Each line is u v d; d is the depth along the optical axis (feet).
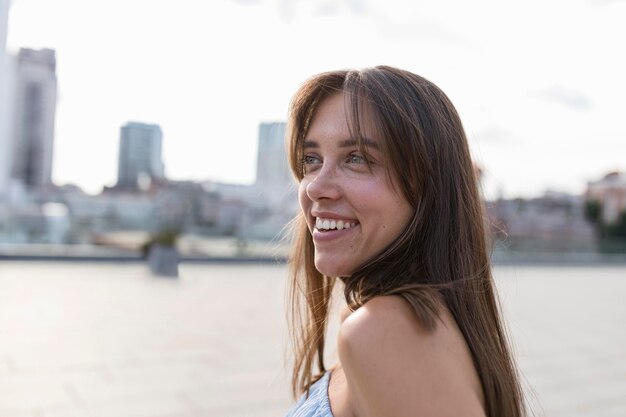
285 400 16.37
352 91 3.73
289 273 5.47
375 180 3.67
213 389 17.16
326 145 3.84
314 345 5.22
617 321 33.32
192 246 60.03
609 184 145.79
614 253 89.40
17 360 19.42
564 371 21.16
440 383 2.93
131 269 47.65
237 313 29.71
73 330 24.30
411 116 3.64
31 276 41.16
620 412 16.87
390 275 3.66
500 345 4.04
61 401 15.70
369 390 2.98
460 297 3.57
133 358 20.22
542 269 70.85
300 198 4.21
